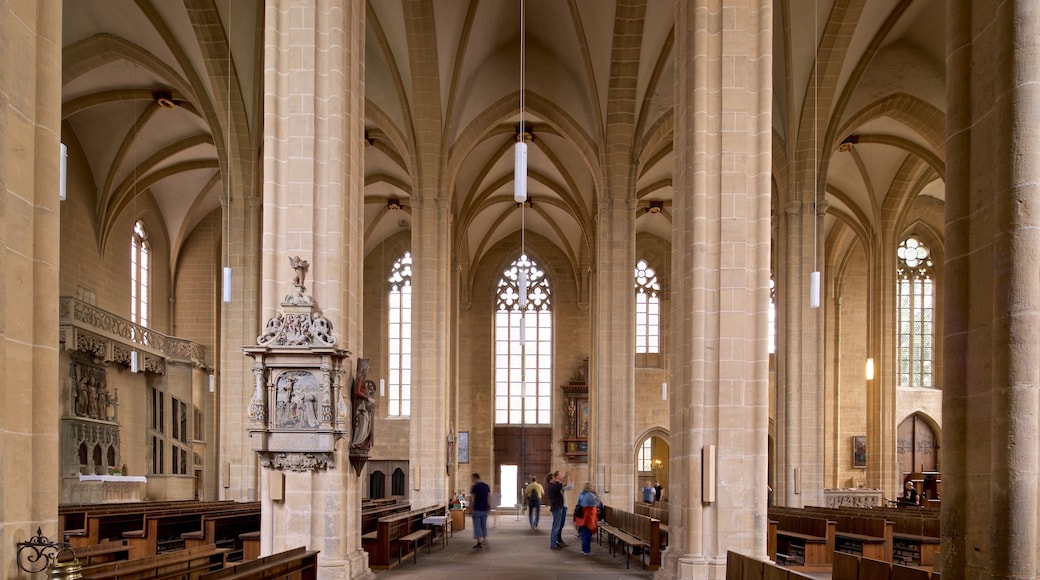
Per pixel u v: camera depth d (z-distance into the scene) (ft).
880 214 117.70
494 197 130.72
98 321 92.53
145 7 76.13
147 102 98.12
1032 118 18.49
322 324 41.98
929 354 141.08
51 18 20.02
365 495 141.79
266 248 43.29
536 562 57.41
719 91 44.45
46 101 19.85
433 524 73.36
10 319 18.40
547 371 149.28
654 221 145.89
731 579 37.65
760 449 42.93
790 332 81.97
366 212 137.80
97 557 40.83
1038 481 18.25
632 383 85.40
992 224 19.76
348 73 45.88
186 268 127.13
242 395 81.87
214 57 77.97
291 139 43.88
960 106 20.97
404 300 147.43
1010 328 18.57
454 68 86.63
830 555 50.75
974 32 20.63
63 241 97.55
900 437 139.74
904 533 58.44
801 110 81.87
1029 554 18.17
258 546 45.32
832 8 76.18
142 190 110.83
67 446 84.38
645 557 59.41
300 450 41.24
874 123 101.55
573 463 145.48
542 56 93.20
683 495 44.01
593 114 90.84
